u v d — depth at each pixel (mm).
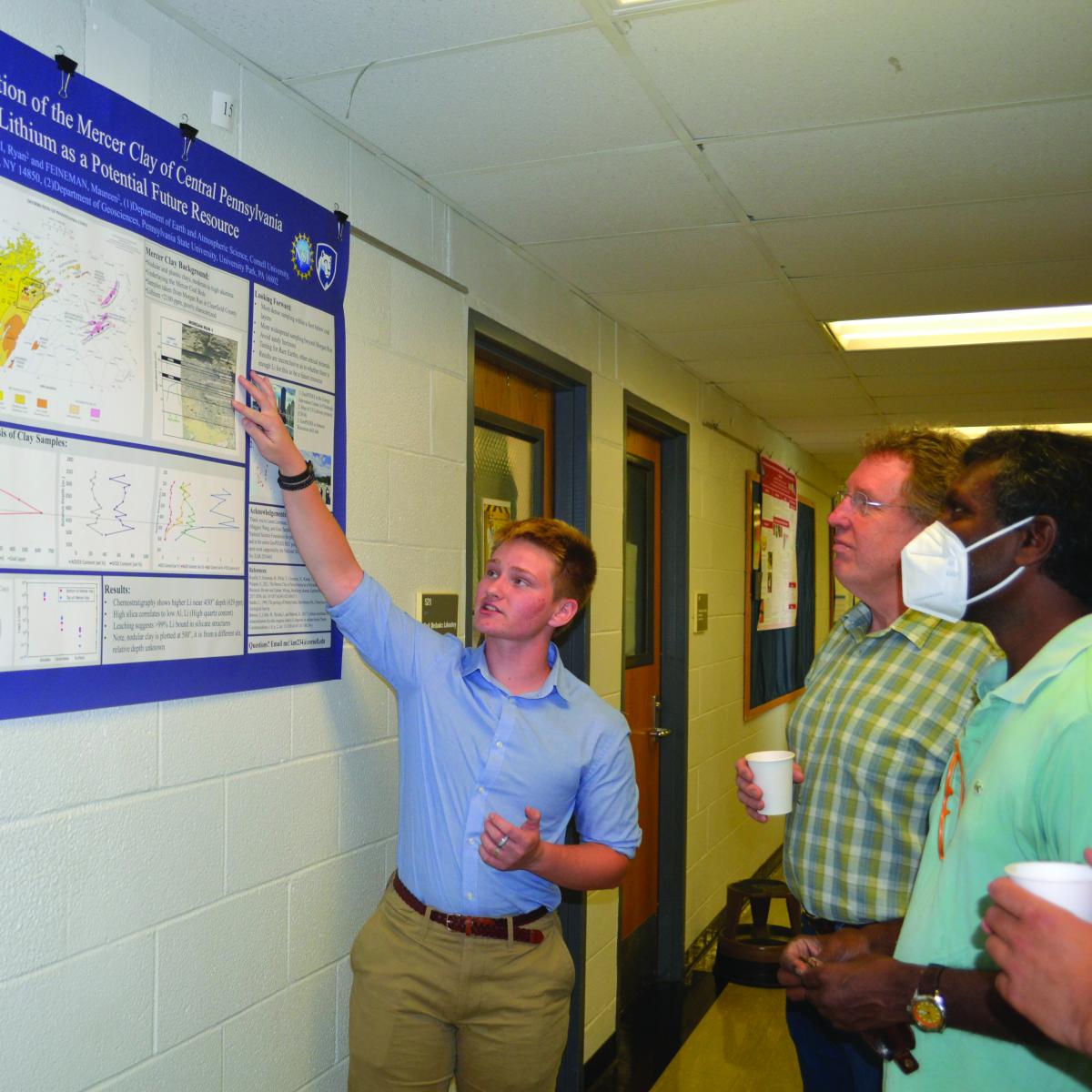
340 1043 1932
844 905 1697
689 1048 3363
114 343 1384
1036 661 1062
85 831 1366
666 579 4113
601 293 3057
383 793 2076
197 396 1539
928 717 1642
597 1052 3150
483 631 1749
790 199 2295
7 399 1228
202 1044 1583
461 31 1581
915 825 1644
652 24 1563
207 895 1591
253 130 1694
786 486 6051
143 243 1438
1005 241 2555
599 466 3229
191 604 1530
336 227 1897
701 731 4348
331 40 1604
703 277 2885
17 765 1267
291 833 1795
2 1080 1252
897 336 3635
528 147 2023
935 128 1923
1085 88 1752
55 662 1296
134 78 1436
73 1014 1351
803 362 3994
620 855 1791
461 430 2381
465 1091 1740
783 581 6012
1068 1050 1029
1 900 1248
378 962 1722
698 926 4309
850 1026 1205
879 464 1793
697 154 2055
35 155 1263
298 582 1793
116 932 1421
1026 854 1033
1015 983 856
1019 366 3963
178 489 1502
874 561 1771
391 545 2092
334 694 1919
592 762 1801
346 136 1957
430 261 2266
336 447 1891
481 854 1565
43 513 1277
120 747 1423
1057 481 1072
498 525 2766
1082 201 2277
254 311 1671
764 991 3902
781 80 1742
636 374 3572
